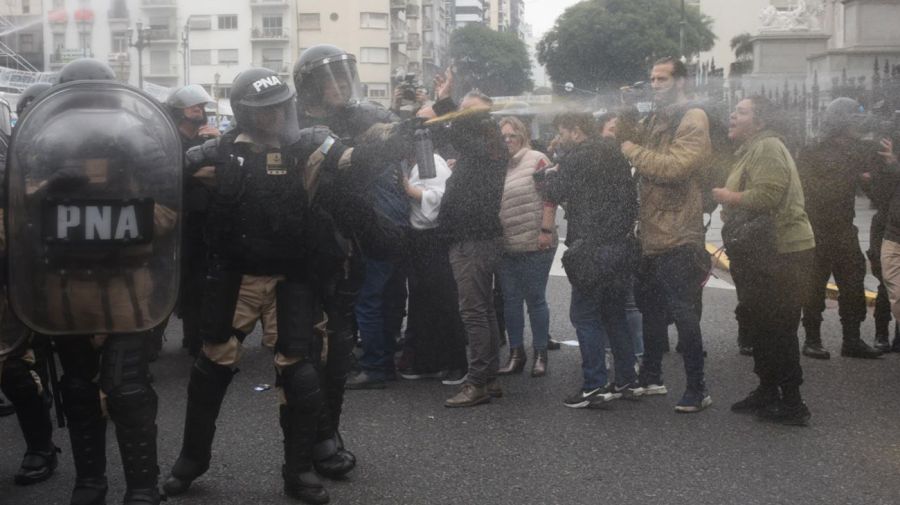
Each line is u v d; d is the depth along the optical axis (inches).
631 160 180.9
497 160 179.5
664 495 147.6
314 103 154.2
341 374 154.3
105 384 126.1
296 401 140.5
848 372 229.1
